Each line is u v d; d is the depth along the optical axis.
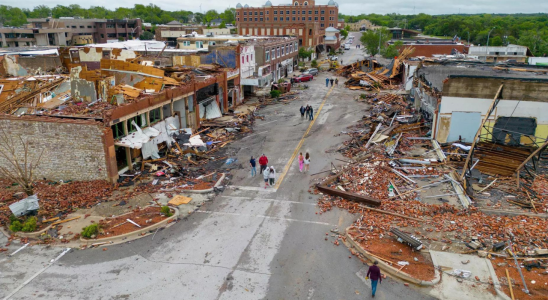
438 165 23.22
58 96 26.17
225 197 20.38
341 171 22.86
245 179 22.70
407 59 56.53
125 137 23.12
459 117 27.06
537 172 22.08
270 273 14.18
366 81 53.56
